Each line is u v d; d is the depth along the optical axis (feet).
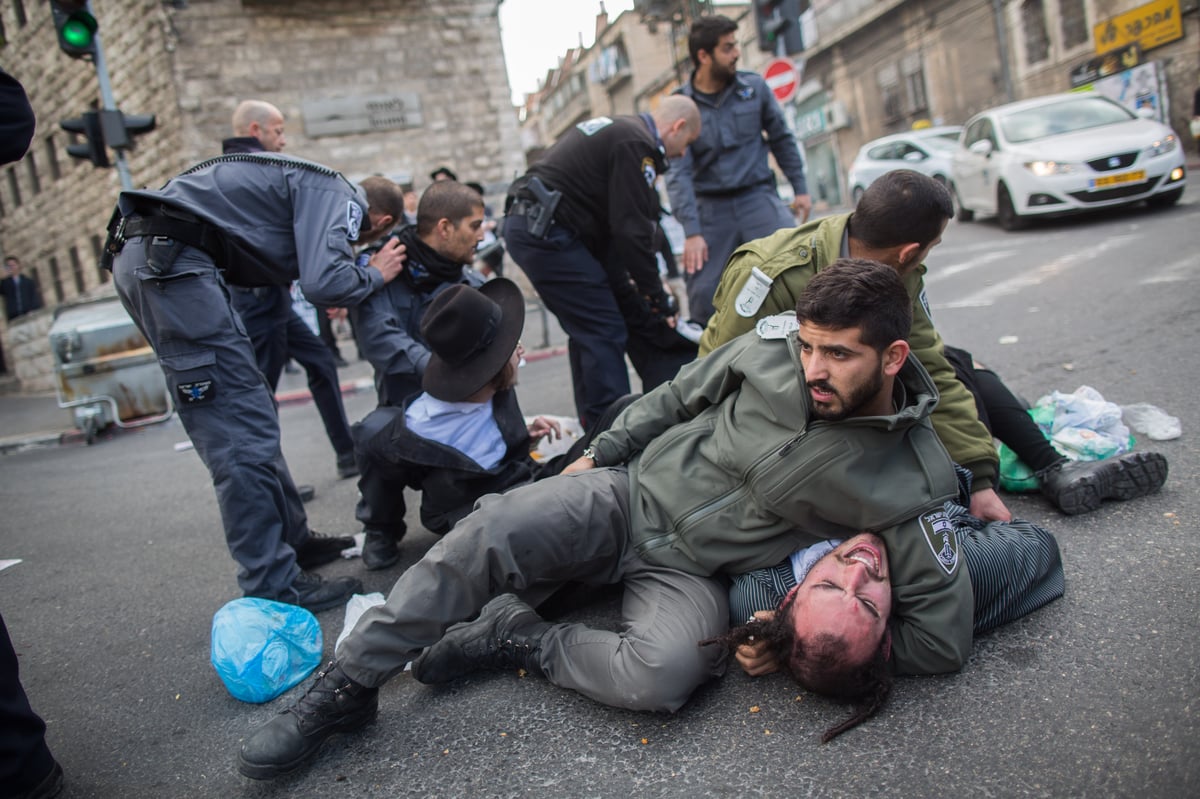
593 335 12.63
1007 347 16.98
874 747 5.94
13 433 30.32
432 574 6.63
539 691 7.26
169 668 8.67
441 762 6.43
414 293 11.40
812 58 98.32
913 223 7.30
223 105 43.57
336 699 6.46
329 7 45.06
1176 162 31.83
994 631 7.16
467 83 47.80
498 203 48.60
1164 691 6.03
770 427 6.75
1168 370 13.42
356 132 46.01
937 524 6.48
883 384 6.23
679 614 6.73
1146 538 8.25
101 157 23.24
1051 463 9.29
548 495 7.10
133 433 26.86
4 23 55.98
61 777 6.60
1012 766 5.55
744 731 6.33
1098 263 24.31
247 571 9.02
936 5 78.69
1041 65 70.03
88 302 27.99
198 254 8.75
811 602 6.18
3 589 11.80
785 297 8.09
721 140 16.14
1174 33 58.29
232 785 6.54
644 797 5.76
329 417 15.58
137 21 43.45
